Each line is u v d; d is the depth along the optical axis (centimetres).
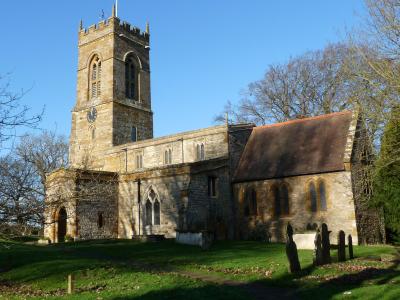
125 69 6028
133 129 5888
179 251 2686
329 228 3281
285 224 3503
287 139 3928
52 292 1691
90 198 2245
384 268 1934
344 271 1872
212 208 3594
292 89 5591
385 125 2505
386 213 2917
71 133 5997
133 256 2522
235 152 3994
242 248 2830
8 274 2053
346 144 3403
